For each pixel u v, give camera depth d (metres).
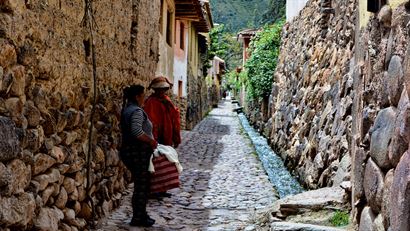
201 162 11.71
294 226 5.20
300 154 10.60
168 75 16.09
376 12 4.27
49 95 4.29
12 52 3.43
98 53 5.97
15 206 3.47
